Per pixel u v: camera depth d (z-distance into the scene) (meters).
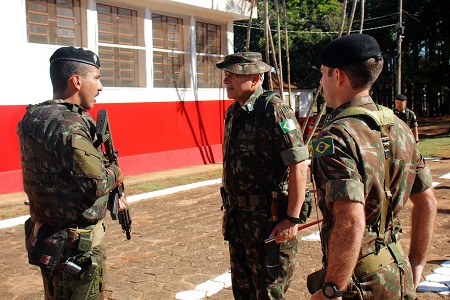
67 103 2.72
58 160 2.54
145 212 7.97
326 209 2.01
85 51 2.83
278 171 3.04
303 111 28.36
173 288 4.51
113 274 4.93
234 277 3.28
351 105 2.03
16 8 9.12
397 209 2.05
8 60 9.05
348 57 1.99
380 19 28.98
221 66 3.12
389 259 2.00
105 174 2.63
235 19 14.13
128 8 11.32
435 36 29.66
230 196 3.17
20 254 5.81
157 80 12.23
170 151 12.38
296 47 27.84
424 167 2.21
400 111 10.13
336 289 1.81
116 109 11.09
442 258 5.05
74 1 10.12
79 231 2.62
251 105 3.06
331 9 28.50
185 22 12.79
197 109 13.18
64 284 2.61
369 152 1.91
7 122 9.12
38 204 2.63
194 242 6.07
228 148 3.14
